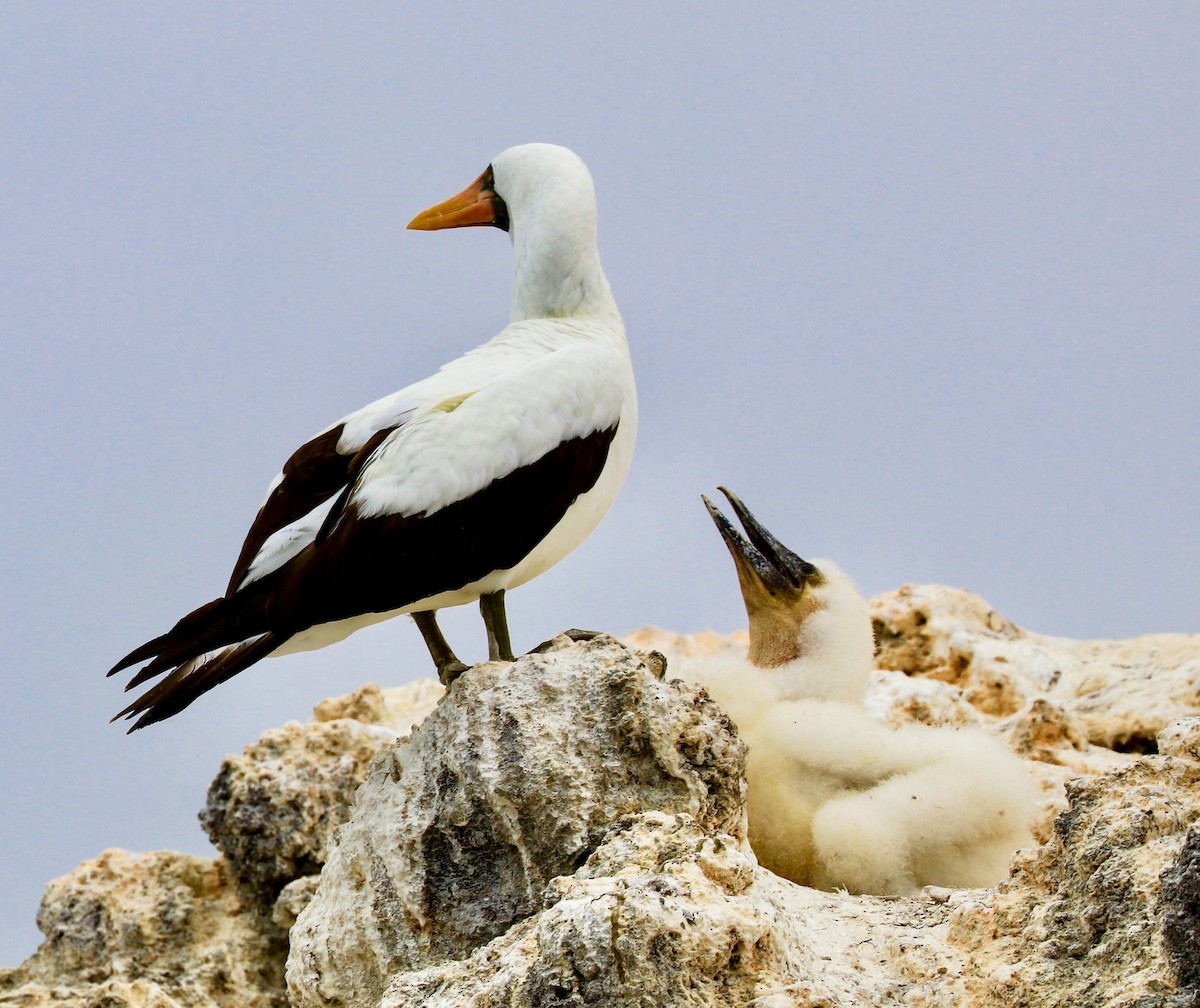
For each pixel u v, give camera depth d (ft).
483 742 38.47
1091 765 56.95
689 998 31.14
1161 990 32.63
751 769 47.55
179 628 43.73
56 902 52.80
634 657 39.47
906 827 45.65
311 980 40.19
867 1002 35.73
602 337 49.37
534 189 51.31
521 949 33.17
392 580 43.60
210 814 54.60
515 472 44.45
